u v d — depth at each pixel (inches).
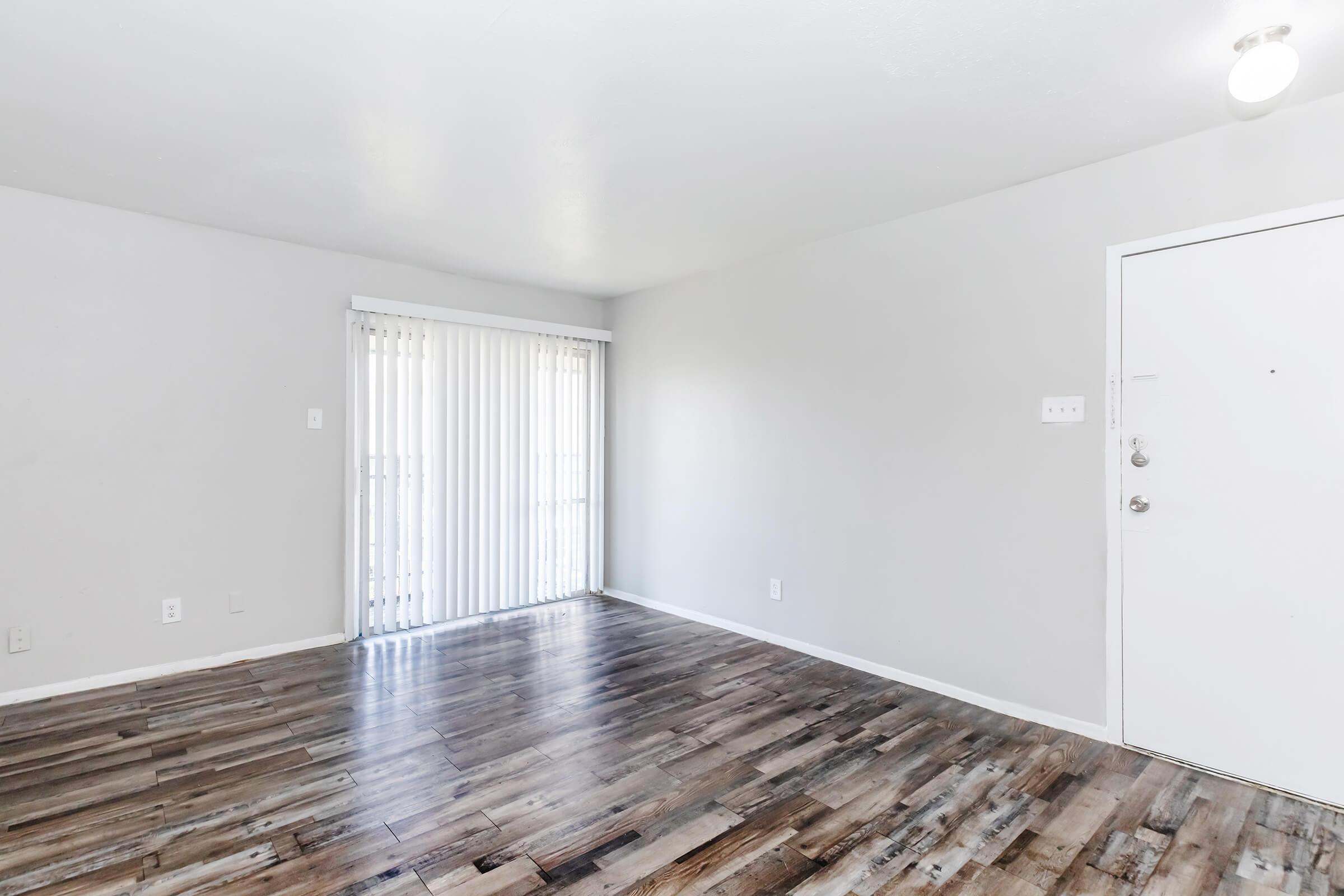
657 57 78.6
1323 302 88.7
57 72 81.6
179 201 126.7
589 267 171.6
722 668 141.8
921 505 130.6
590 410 207.0
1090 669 108.6
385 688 129.6
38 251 123.8
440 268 171.8
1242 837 81.0
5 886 70.5
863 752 103.0
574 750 103.3
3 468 120.8
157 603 135.6
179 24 71.7
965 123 95.1
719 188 118.9
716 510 174.1
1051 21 71.8
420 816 84.6
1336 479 88.0
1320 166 88.8
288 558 151.6
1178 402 100.3
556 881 71.8
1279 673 91.9
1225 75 82.4
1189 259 99.1
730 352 170.2
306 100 88.5
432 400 172.1
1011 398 118.0
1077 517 110.2
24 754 100.9
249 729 110.3
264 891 70.0
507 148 103.1
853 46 76.5
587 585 207.3
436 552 172.2
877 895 70.1
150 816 84.0
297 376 152.6
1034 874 73.7
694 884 71.6
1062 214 111.8
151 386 135.2
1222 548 96.4
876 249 138.2
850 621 143.1
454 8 69.1
